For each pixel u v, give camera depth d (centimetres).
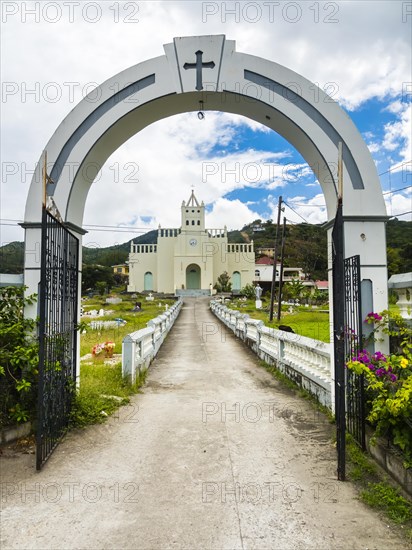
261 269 5638
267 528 289
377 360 414
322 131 557
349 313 481
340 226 405
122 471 383
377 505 318
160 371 898
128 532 285
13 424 448
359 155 549
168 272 5397
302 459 411
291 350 773
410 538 278
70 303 523
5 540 277
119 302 3928
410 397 327
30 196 552
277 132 631
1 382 452
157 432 489
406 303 513
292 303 3516
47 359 418
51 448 421
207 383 771
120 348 1202
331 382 539
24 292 530
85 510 314
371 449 408
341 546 269
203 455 420
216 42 570
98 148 582
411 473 327
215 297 4600
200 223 5206
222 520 299
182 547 268
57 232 453
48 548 268
